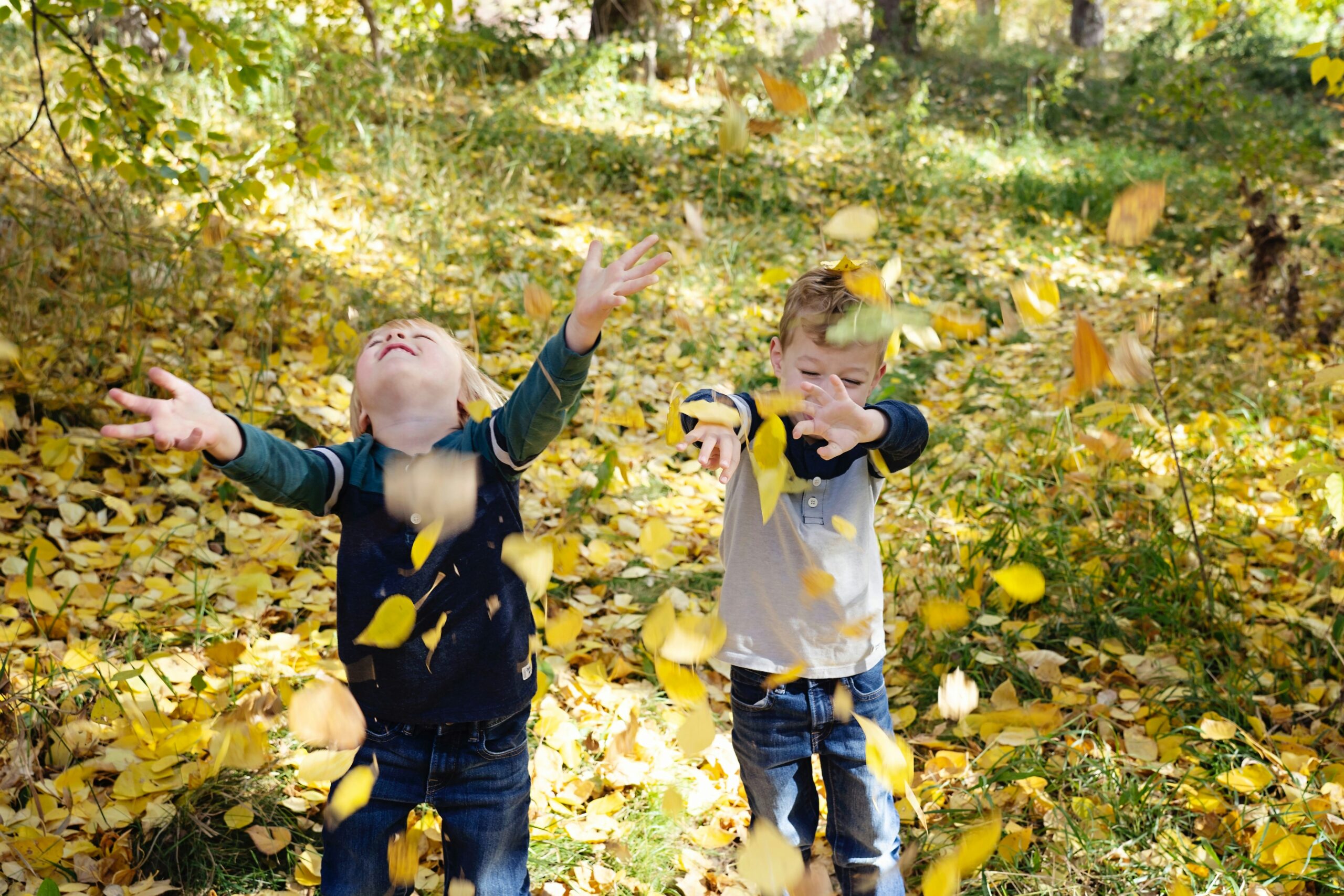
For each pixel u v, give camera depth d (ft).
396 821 5.65
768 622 6.06
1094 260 26.45
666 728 8.79
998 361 19.03
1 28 26.48
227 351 14.29
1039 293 3.84
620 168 27.53
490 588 5.65
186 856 6.90
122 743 7.55
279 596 10.03
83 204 16.02
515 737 5.92
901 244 25.80
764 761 6.15
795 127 33.27
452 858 5.92
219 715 7.85
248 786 7.52
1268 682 9.24
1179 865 6.98
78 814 6.95
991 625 9.82
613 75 34.94
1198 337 18.99
